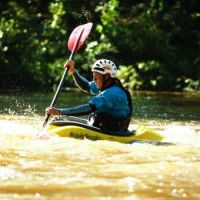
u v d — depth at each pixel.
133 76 48.03
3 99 32.97
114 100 17.62
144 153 14.68
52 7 51.66
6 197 9.70
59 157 13.62
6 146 14.95
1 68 45.41
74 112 17.48
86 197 9.78
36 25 50.94
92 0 53.88
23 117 22.72
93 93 20.42
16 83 45.16
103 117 17.66
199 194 10.29
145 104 33.44
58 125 17.45
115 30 50.28
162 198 9.94
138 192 10.27
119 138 16.94
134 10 54.75
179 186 10.84
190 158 14.06
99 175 11.60
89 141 16.23
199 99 38.53
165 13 54.28
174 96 41.16
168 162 13.30
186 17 54.12
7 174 11.43
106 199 9.68
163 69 48.34
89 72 47.91
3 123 19.98
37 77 46.25
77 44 21.31
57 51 49.44
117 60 49.28
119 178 11.35
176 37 53.06
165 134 19.48
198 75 48.72
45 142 15.77
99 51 48.69
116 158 13.75
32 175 11.40
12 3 53.25
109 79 18.05
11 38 47.94
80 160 13.33
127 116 17.97
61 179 11.11
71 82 47.00
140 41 50.31
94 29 50.66
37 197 9.71
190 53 51.44
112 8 50.66
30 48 48.19
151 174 11.84
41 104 30.59
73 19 51.97
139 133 17.48
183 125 22.95
